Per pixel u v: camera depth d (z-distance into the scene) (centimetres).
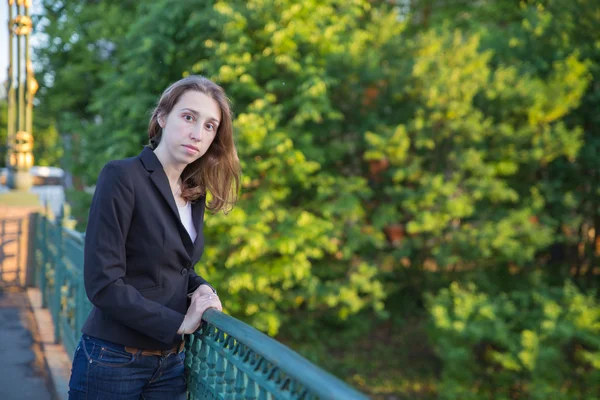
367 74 1082
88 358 197
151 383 207
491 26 1338
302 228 977
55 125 1708
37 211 827
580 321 981
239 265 983
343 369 1127
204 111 198
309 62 1000
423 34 1151
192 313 199
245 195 994
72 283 492
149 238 188
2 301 744
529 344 953
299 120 970
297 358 139
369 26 1165
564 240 1159
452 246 1091
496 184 1042
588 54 1136
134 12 1466
